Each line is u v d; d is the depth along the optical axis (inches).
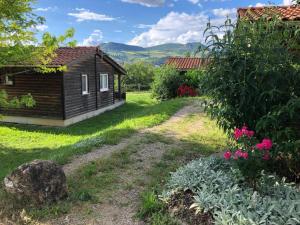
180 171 192.4
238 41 184.9
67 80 559.8
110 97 748.0
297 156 171.2
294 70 179.2
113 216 160.6
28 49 339.3
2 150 380.8
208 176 177.5
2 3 298.4
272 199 149.2
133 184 197.3
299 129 175.0
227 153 168.6
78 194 180.2
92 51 625.3
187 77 829.2
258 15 245.9
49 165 174.9
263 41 182.4
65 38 350.9
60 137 460.8
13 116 586.2
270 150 168.7
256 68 175.8
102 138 300.7
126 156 247.3
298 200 143.0
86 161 240.4
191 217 149.9
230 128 193.3
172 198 167.0
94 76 662.5
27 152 366.9
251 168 154.8
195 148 273.7
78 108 601.6
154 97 853.8
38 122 571.5
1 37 327.3
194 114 444.1
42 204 169.0
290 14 265.7
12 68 561.6
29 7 325.7
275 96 174.6
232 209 141.2
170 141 295.9
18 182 170.4
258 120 179.5
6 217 159.5
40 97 563.8
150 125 367.2
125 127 356.5
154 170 220.1
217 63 187.5
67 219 157.8
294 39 191.2
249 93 177.0
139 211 162.4
